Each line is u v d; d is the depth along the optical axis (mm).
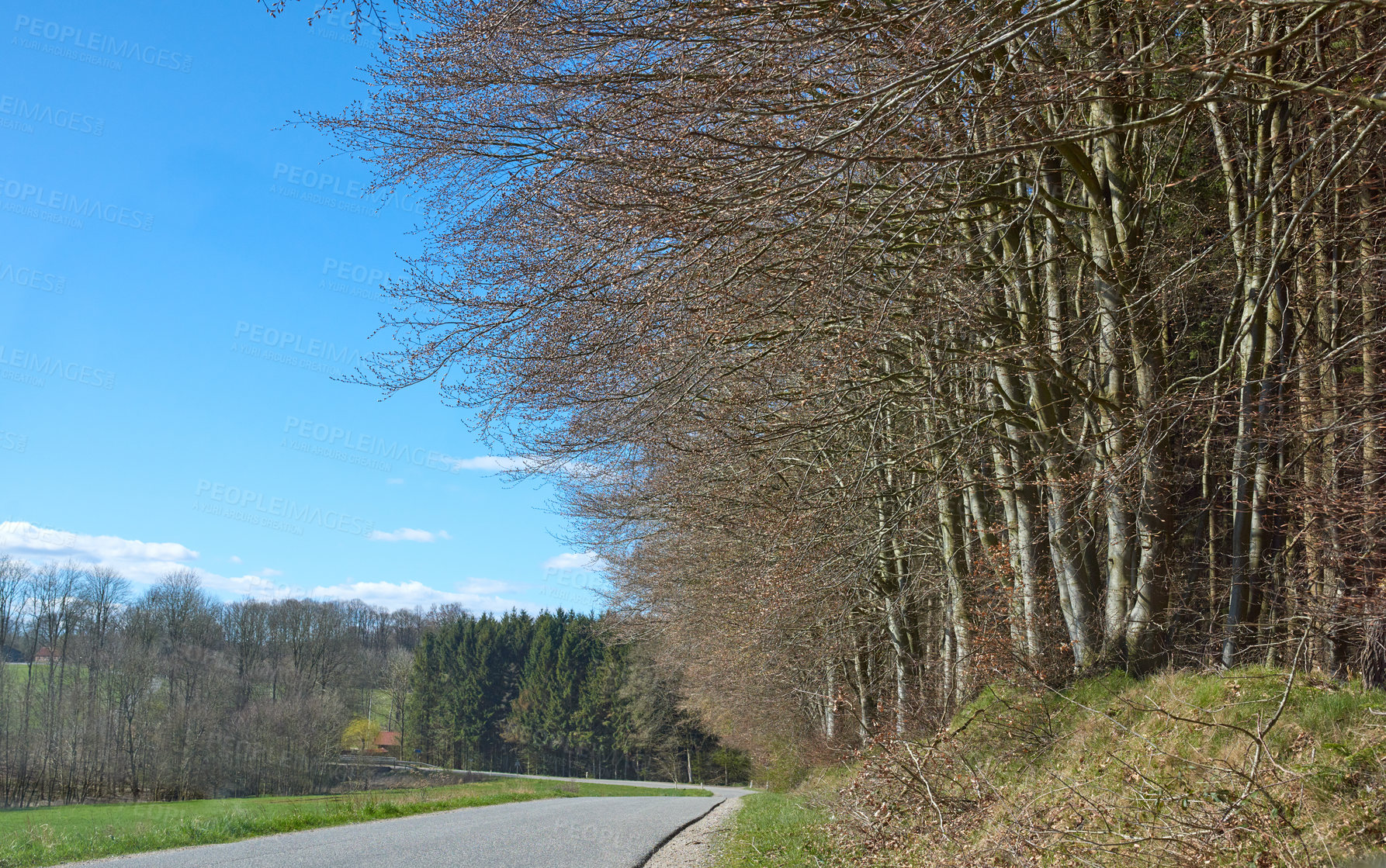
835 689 26234
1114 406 10586
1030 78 6785
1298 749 6449
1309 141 9258
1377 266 9969
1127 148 11469
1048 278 12219
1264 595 11477
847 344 9984
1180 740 7293
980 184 9414
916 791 9047
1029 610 12344
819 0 7359
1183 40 8820
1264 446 10695
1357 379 11234
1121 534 11164
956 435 12148
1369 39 8453
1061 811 6926
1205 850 5363
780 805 17562
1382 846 5008
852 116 7543
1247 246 10328
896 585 19906
